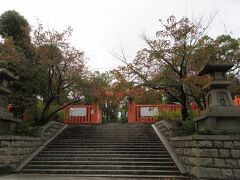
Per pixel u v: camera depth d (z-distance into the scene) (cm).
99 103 2123
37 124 1667
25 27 1880
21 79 1709
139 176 1084
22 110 1752
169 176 1078
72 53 1647
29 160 1284
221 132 1027
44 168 1220
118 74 1512
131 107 2214
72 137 1738
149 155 1337
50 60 1534
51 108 1855
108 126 2000
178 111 1822
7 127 1276
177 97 1540
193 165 1035
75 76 1645
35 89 1755
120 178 1056
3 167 1145
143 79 1482
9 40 1675
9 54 1630
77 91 1764
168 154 1355
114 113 3666
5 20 2009
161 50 1447
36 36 1638
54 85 1714
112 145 1533
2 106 1276
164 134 1642
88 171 1158
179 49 1413
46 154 1394
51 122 1727
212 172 966
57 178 1035
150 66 1489
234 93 2045
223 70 1146
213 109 1057
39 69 1670
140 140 1639
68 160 1314
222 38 1720
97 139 1675
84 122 2202
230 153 976
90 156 1357
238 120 1062
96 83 1750
